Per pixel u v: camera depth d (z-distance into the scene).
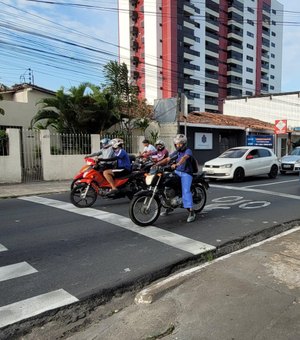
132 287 4.24
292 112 39.84
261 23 86.56
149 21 68.31
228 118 29.91
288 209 8.59
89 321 3.48
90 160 9.04
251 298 3.67
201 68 73.31
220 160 15.30
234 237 6.12
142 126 19.73
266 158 16.36
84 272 4.59
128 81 20.52
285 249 5.19
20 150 14.04
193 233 6.35
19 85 20.03
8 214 8.12
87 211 8.24
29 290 4.06
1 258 5.11
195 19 71.25
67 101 16.27
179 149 7.11
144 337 3.09
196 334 3.06
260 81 88.25
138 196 6.77
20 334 3.24
